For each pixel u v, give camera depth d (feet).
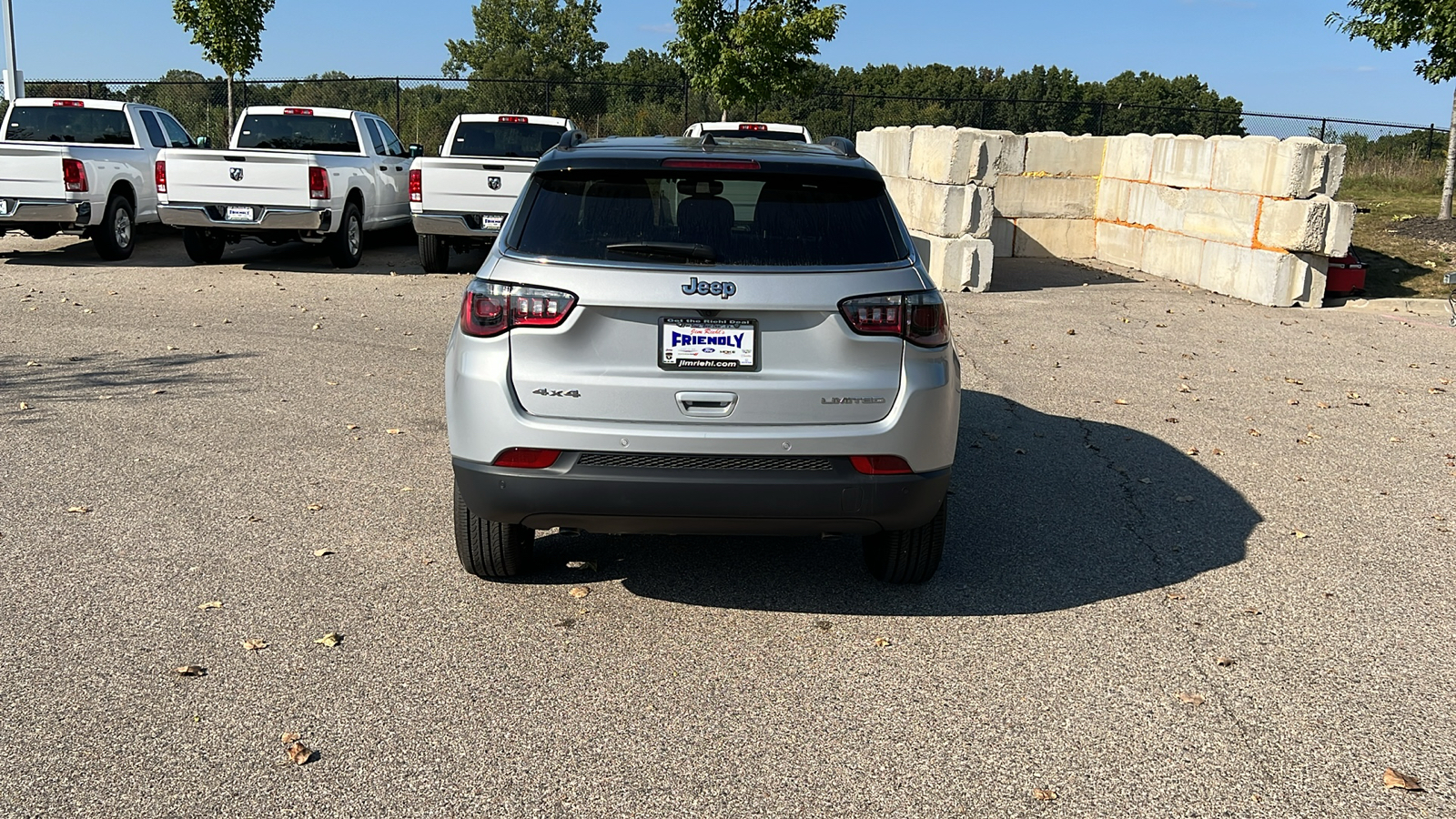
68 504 16.75
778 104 92.02
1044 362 30.25
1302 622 13.88
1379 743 10.98
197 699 11.18
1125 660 12.67
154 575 14.24
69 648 12.17
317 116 49.83
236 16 75.36
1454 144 60.70
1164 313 39.47
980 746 10.73
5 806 9.31
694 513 12.17
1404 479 20.30
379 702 11.25
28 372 25.34
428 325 32.78
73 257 47.78
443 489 18.02
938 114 98.78
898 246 12.77
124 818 9.21
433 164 42.86
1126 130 105.29
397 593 13.94
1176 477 20.01
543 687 11.66
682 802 9.70
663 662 12.31
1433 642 13.37
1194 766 10.47
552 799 9.68
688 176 12.69
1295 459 21.43
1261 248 42.29
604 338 12.00
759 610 13.79
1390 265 50.88
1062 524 17.29
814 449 12.10
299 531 15.94
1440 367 30.91
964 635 13.21
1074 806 9.78
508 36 250.98
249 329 31.27
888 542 14.02
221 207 42.68
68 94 89.97
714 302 11.80
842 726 11.04
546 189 12.90
